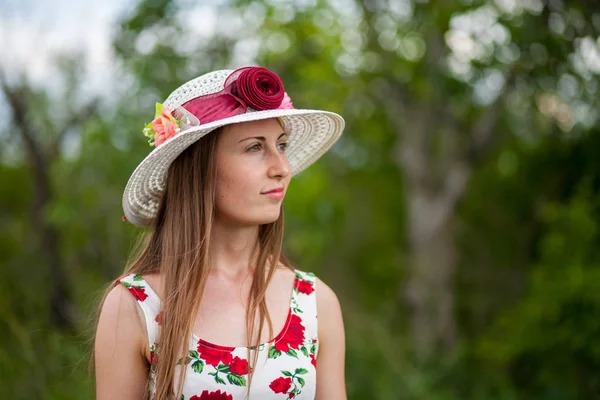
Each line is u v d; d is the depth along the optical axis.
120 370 1.68
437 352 6.75
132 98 5.70
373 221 9.77
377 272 9.50
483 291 8.45
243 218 1.69
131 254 1.98
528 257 8.19
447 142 7.86
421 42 7.20
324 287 1.86
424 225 7.79
